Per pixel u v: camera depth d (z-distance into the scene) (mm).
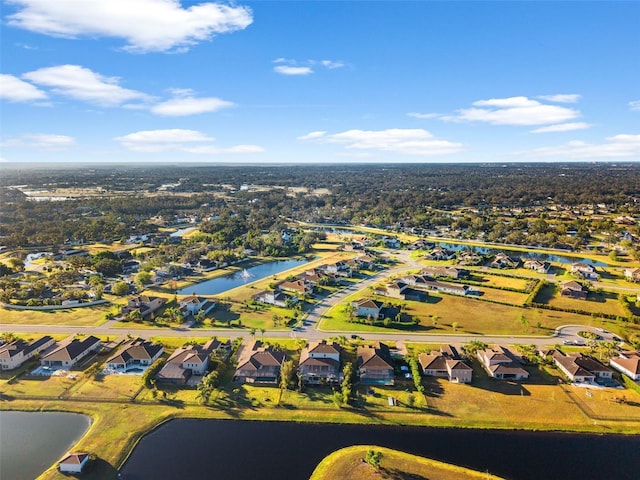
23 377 115438
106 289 191625
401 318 160000
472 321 158125
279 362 119188
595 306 174750
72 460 82625
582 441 92938
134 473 82938
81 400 105125
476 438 93500
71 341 129250
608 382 114875
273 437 93375
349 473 82812
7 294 171625
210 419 98875
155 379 113000
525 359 126562
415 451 89312
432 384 113562
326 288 198625
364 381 113750
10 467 84500
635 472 84375
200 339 139375
